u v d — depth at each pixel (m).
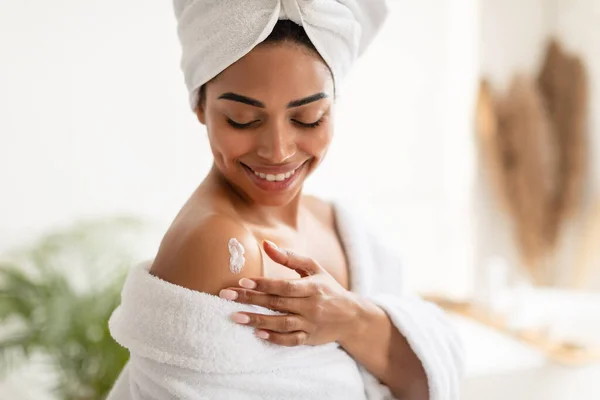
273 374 0.56
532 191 1.85
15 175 1.57
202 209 0.59
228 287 0.55
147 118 1.68
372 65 1.88
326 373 0.59
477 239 1.96
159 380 0.54
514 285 1.89
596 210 1.73
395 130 1.94
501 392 1.41
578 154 1.77
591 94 1.74
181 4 0.60
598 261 1.73
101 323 1.43
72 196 1.62
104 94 1.63
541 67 1.85
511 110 1.87
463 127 1.96
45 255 1.51
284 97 0.54
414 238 2.00
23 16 1.54
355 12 0.62
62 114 1.59
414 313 0.68
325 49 0.55
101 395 1.44
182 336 0.52
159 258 0.57
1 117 1.54
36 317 1.44
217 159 0.59
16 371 1.59
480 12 1.87
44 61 1.56
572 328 1.60
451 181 2.01
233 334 0.53
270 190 0.59
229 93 0.54
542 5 1.85
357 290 0.75
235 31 0.53
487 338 1.61
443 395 0.67
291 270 0.63
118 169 1.66
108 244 1.59
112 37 1.62
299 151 0.58
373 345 0.64
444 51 1.96
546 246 1.85
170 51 1.68
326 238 0.76
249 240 0.57
